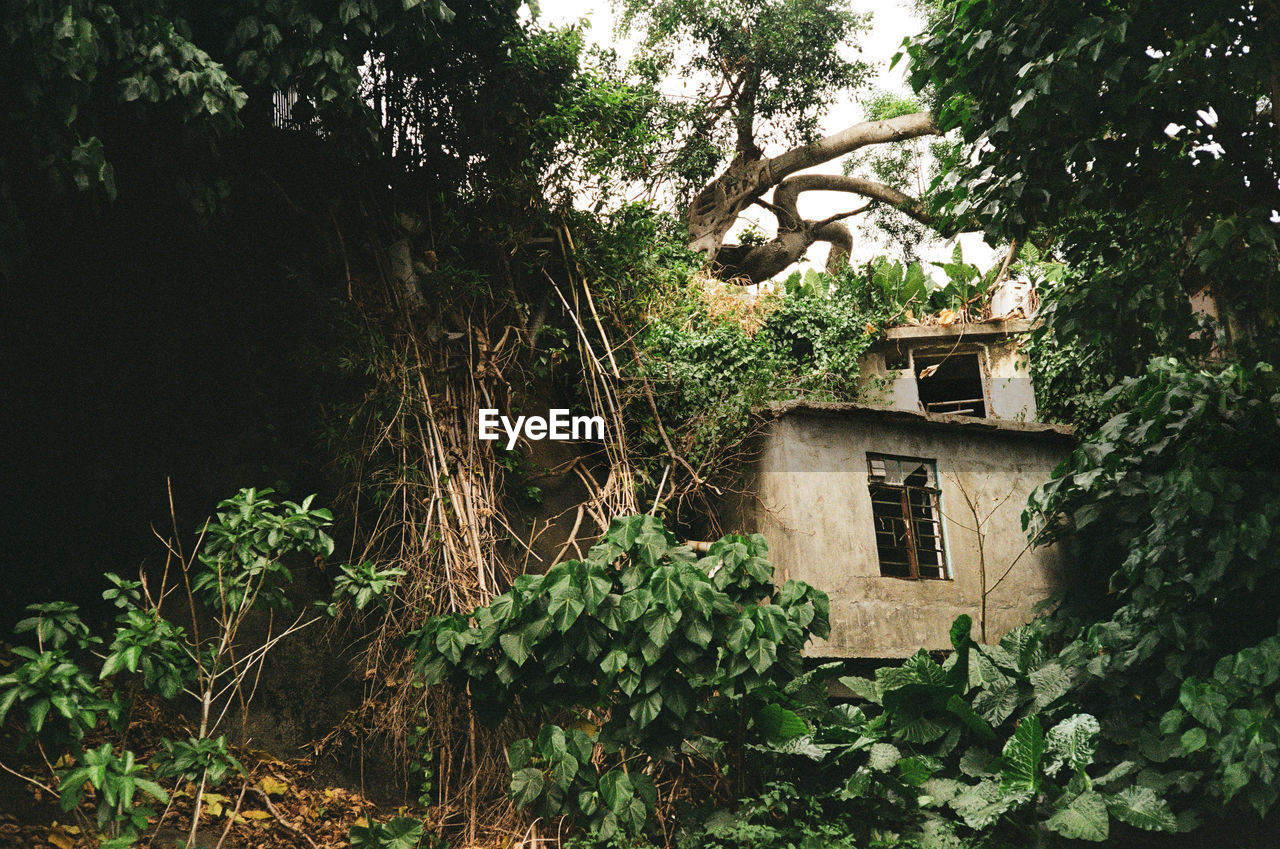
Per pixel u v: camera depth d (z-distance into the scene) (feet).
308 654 27.48
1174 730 22.04
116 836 18.34
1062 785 24.18
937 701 25.46
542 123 32.40
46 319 26.66
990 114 23.11
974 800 22.97
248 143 29.94
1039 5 21.43
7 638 23.50
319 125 29.07
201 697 19.43
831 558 32.24
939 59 23.63
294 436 29.68
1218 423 24.11
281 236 31.58
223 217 28.66
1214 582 23.34
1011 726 26.91
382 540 28.58
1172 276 22.38
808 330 45.21
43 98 19.80
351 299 29.81
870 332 47.39
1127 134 21.43
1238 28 20.31
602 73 35.01
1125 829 23.70
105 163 20.18
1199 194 21.81
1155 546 24.70
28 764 20.89
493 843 23.85
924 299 51.93
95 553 25.73
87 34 19.47
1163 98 20.56
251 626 27.04
